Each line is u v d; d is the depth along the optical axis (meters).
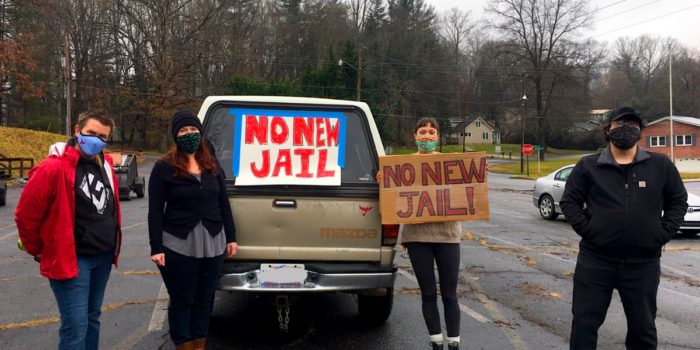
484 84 73.38
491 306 5.80
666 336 4.89
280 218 4.20
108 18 51.75
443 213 3.97
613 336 4.88
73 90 53.44
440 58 67.62
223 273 4.04
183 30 47.25
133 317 5.21
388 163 4.00
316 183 4.22
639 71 80.31
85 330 3.32
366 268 4.17
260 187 4.18
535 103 60.41
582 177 3.65
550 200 13.42
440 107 67.69
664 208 3.56
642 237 3.38
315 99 4.56
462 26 70.69
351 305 5.83
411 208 3.97
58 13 48.41
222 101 4.49
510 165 53.56
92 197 3.32
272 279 4.11
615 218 3.42
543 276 7.22
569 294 6.31
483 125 93.00
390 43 64.94
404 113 65.25
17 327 4.83
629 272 3.46
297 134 4.46
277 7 62.03
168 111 46.31
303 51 63.31
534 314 5.53
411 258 4.08
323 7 63.91
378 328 5.01
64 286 3.24
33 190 3.06
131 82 55.41
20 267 7.25
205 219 3.68
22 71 43.12
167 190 3.66
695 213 10.73
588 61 56.25
